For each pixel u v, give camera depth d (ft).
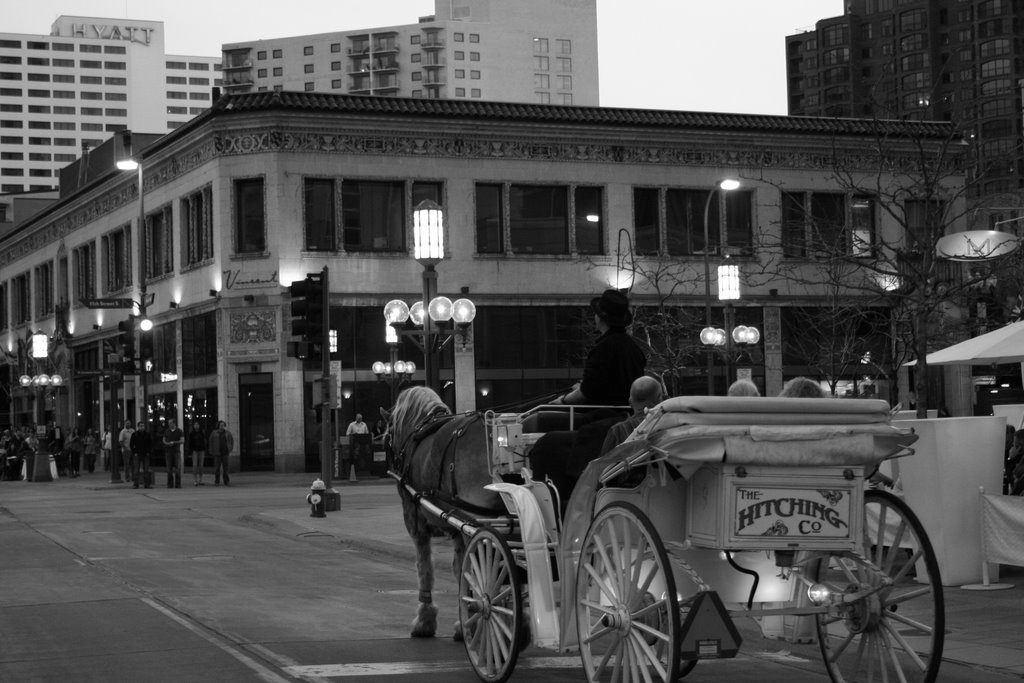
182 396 176.04
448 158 165.99
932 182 69.36
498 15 636.89
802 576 27.84
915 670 28.96
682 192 173.47
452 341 164.45
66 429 226.17
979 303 100.94
